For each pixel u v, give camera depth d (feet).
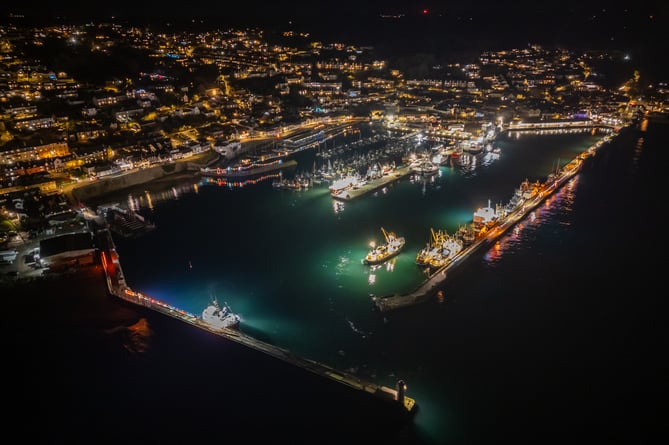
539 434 264.93
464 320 364.99
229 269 452.35
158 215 591.37
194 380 308.60
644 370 310.24
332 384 299.17
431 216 577.84
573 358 321.73
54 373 316.19
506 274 431.02
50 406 291.38
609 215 562.25
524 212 559.79
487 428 269.44
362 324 363.35
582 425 270.26
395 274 438.40
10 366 322.14
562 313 371.35
